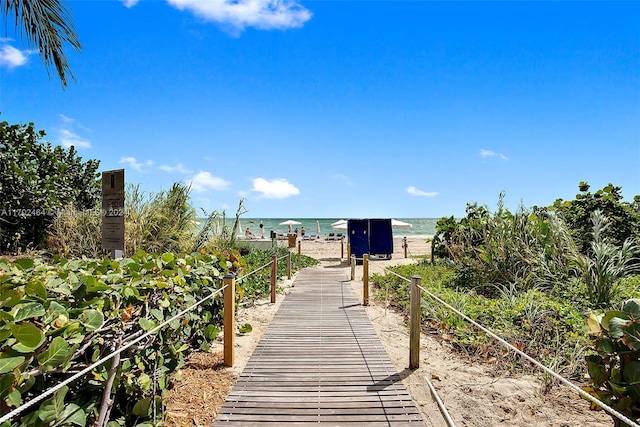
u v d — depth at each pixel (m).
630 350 3.01
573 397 4.23
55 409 2.56
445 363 5.25
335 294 10.24
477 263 9.90
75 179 16.59
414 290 5.09
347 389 4.46
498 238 9.77
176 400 4.19
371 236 19.80
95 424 3.02
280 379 4.73
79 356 3.21
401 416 3.87
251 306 8.75
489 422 3.78
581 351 4.89
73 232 10.28
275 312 8.23
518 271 9.09
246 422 3.76
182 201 10.21
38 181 13.98
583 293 7.24
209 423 3.77
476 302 7.50
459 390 4.43
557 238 8.98
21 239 13.17
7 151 13.41
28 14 7.21
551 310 6.38
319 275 13.91
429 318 7.19
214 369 5.09
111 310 3.51
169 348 4.31
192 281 5.37
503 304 6.94
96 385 3.09
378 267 16.36
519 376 4.77
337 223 31.06
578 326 5.56
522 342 5.40
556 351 5.06
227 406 4.06
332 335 6.53
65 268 4.32
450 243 13.60
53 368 2.63
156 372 3.81
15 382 2.44
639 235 10.00
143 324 3.56
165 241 9.62
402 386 4.54
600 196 10.67
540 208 10.99
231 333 5.20
